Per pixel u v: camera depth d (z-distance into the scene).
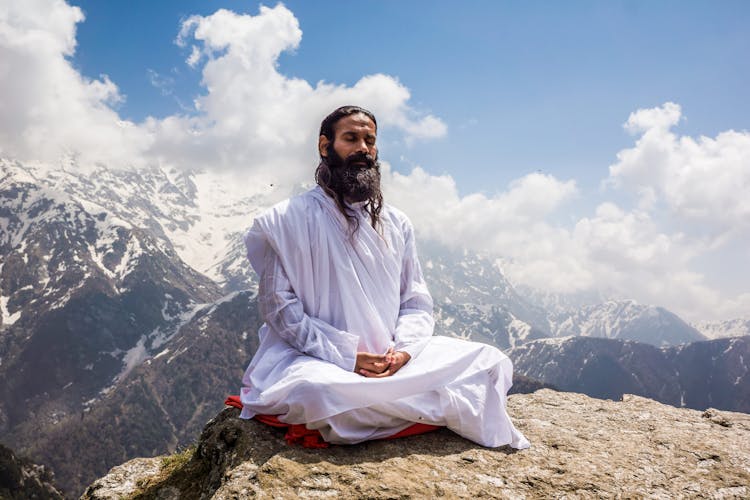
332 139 4.12
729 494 3.52
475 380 4.09
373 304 4.05
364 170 4.06
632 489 3.54
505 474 3.65
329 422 3.52
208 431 4.52
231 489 3.22
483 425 4.05
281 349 4.10
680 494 3.52
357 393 3.54
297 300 3.96
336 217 4.01
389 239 4.25
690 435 4.64
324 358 3.78
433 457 3.77
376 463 3.58
